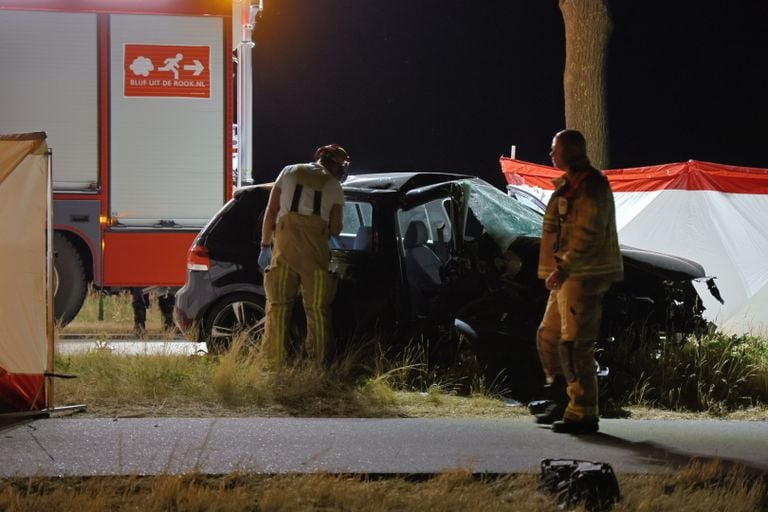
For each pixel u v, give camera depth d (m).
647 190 12.98
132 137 13.95
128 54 13.95
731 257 12.72
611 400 9.09
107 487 6.32
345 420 8.28
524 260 9.70
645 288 10.01
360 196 10.30
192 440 7.46
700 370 9.66
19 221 8.16
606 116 14.88
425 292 10.12
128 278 13.86
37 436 7.52
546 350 8.27
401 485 6.54
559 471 6.36
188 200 14.07
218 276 10.73
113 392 8.90
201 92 14.09
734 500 6.24
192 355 10.08
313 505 6.15
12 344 8.19
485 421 8.36
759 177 12.76
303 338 10.33
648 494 6.32
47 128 13.81
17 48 13.78
